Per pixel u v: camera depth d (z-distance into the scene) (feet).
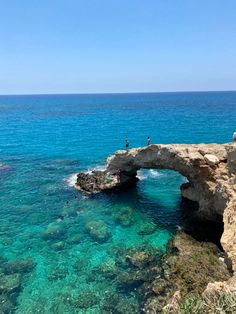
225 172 78.43
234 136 89.51
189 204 98.27
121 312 55.06
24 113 451.53
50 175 132.67
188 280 57.72
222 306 34.32
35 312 55.88
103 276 65.16
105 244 77.25
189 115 355.15
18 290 61.31
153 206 99.19
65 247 76.18
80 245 76.89
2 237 80.84
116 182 112.88
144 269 65.92
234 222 62.44
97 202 102.47
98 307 56.80
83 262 70.03
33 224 87.86
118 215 91.50
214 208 79.41
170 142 195.00
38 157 166.40
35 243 78.07
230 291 37.91
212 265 61.05
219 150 85.71
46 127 286.25
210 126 255.29
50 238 80.07
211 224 82.74
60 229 83.66
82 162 154.92
